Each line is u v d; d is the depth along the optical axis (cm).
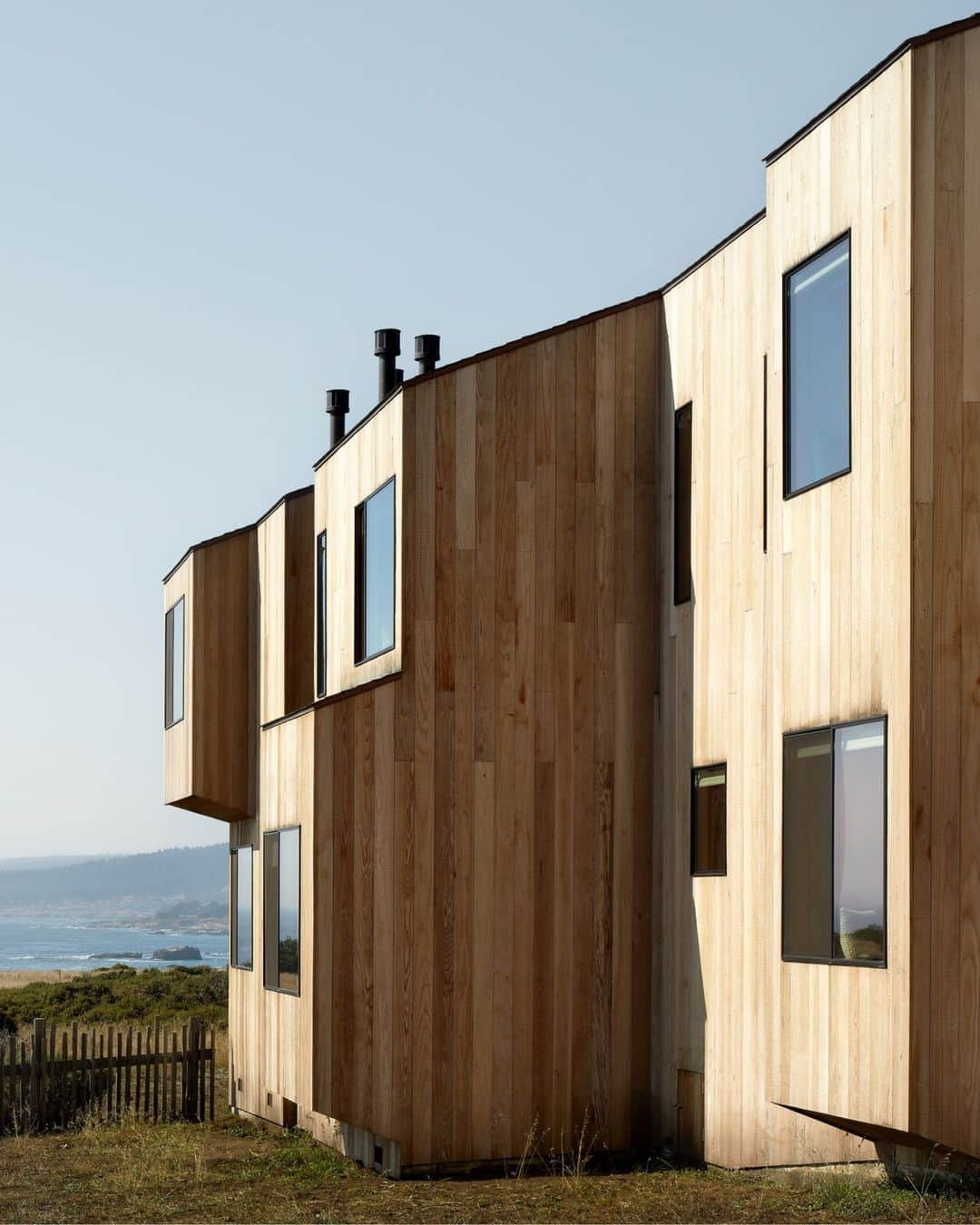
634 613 1458
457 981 1380
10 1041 1870
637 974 1426
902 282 966
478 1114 1369
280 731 1653
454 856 1392
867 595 995
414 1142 1352
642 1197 1123
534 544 1438
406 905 1378
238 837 2064
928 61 965
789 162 1123
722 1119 1281
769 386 1148
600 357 1468
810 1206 1014
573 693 1436
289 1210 1171
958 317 957
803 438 1101
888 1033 940
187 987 3997
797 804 1084
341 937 1359
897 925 937
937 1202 952
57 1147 1658
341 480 1655
